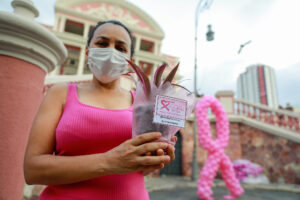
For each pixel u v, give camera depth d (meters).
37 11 1.65
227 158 4.74
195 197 4.76
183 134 8.54
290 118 7.62
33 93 1.42
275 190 5.90
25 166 0.61
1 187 1.20
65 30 22.23
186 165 8.19
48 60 1.51
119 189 0.76
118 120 0.79
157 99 0.61
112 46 0.96
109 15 20.78
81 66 18.41
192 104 0.70
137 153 0.53
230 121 8.22
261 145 7.61
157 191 5.33
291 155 6.93
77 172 0.55
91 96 0.89
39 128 0.69
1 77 1.24
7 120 1.24
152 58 21.92
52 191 0.72
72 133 0.72
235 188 4.65
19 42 1.28
